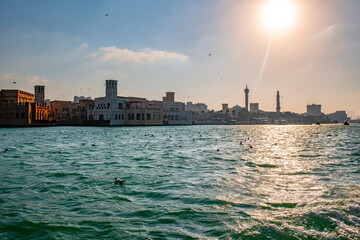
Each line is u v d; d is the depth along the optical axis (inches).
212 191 811.4
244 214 629.3
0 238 523.8
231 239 515.2
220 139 3070.9
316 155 1617.9
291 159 1443.2
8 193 803.4
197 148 2034.9
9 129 5693.9
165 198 750.5
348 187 843.4
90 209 671.1
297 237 521.7
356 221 582.9
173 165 1258.6
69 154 1669.5
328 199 724.0
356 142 2687.0
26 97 7564.0
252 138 3368.6
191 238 520.4
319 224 571.8
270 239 515.2
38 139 2942.9
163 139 3048.7
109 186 879.1
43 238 526.3
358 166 1218.6
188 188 845.2
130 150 1897.1
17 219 609.6
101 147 2105.1
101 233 543.5
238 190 818.8
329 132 5398.6
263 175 1024.9
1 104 6963.6
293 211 641.6
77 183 918.4
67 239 521.7
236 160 1406.3
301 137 3634.4
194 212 645.3
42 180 960.9
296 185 874.1
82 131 4982.8
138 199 745.6
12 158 1487.5
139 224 584.1
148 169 1161.4
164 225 578.2
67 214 641.0
